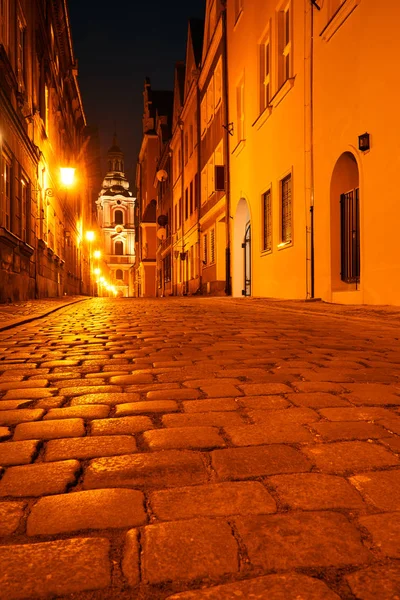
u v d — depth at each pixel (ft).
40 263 69.15
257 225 61.77
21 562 5.00
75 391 12.28
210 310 40.83
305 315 33.78
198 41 105.40
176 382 13.07
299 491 6.51
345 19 38.34
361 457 7.65
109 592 4.54
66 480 7.01
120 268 388.37
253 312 37.81
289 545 5.23
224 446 8.25
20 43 58.80
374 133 34.65
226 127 74.49
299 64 47.67
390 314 28.96
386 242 33.37
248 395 11.54
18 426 9.53
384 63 33.30
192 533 5.49
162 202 161.89
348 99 38.22
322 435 8.68
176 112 129.59
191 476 7.09
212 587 4.57
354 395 11.41
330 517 5.80
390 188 32.81
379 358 16.46
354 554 5.06
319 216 43.57
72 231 119.14
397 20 31.76
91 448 8.31
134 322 30.35
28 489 6.77
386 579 4.65
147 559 4.99
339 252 41.27
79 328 26.91
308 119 45.60
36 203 65.82
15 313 35.99
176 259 130.21
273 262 55.88
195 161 101.81
